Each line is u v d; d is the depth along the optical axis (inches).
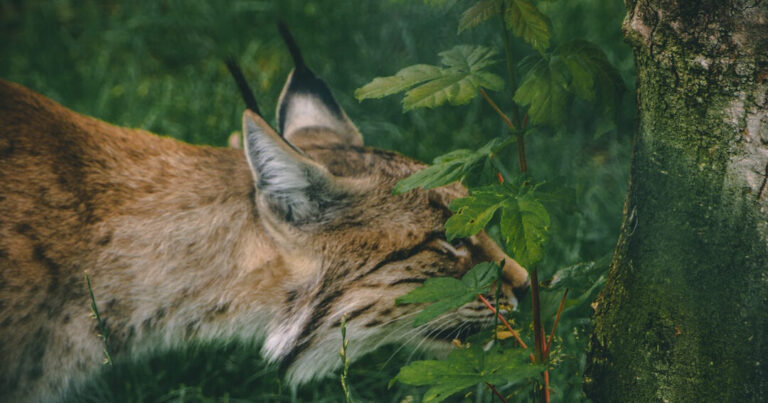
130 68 369.7
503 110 338.0
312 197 194.9
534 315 159.5
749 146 126.2
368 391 229.0
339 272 198.8
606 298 157.0
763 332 130.3
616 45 351.6
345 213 199.6
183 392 223.6
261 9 395.5
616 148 311.6
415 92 153.5
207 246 201.6
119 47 401.1
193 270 201.3
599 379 158.1
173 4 402.3
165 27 404.5
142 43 392.2
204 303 202.8
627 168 303.9
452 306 146.0
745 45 122.4
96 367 201.9
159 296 201.0
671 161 137.2
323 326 200.5
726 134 128.4
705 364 137.6
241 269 201.3
